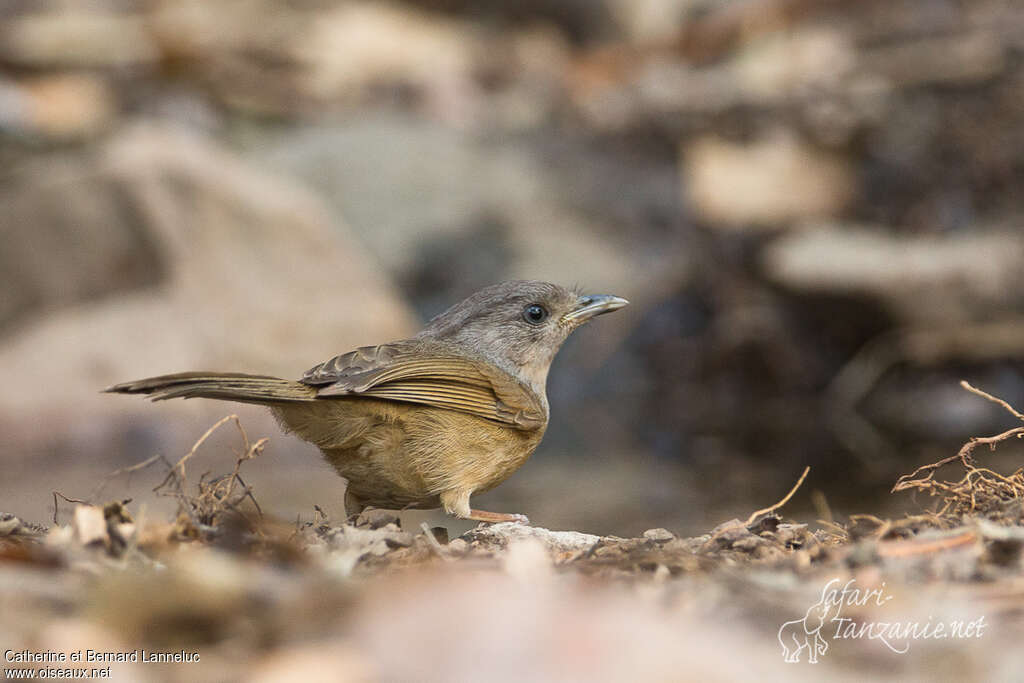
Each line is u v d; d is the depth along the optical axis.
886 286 16.48
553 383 17.67
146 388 6.39
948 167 19.77
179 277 15.70
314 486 11.77
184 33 24.22
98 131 21.25
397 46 25.50
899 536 6.07
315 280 16.39
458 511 7.38
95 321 15.13
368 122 21.73
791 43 24.23
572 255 19.53
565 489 12.19
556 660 4.07
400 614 4.32
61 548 5.18
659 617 4.46
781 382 17.16
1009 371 16.27
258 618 4.39
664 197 21.05
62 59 23.48
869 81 21.81
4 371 14.46
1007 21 22.23
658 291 18.91
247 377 6.61
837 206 20.09
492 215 19.89
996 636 4.45
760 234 18.84
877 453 13.43
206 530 5.79
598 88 25.19
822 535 6.59
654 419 15.89
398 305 17.20
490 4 27.53
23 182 17.72
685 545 6.20
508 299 8.38
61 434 13.95
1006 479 6.62
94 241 16.03
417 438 7.12
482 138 22.58
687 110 22.94
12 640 4.22
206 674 4.07
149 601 4.34
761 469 12.94
